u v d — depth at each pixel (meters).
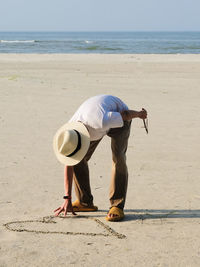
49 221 4.64
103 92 14.27
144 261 3.74
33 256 3.82
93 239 4.20
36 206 5.07
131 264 3.69
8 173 6.31
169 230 4.42
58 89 14.91
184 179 6.12
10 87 15.42
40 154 7.36
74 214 4.84
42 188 5.70
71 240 4.17
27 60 27.20
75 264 3.68
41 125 9.55
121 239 4.20
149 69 21.67
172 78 18.09
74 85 15.88
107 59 28.27
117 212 4.68
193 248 4.00
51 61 26.41
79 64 24.39
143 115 4.82
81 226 4.53
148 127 9.48
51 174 6.30
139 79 17.70
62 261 3.73
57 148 4.56
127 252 3.92
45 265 3.66
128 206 5.12
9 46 58.41
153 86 15.81
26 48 51.75
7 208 4.99
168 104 12.27
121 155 4.73
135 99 13.02
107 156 7.31
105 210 5.02
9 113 10.88
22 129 9.18
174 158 7.19
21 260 3.74
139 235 4.30
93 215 4.87
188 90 14.92
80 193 4.95
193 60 27.73
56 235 4.29
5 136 8.58
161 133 8.94
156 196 5.43
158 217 4.78
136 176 6.24
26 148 7.72
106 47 56.97
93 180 6.05
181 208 5.04
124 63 25.02
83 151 4.43
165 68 22.23
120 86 15.73
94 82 16.70
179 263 3.71
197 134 8.85
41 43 74.12
